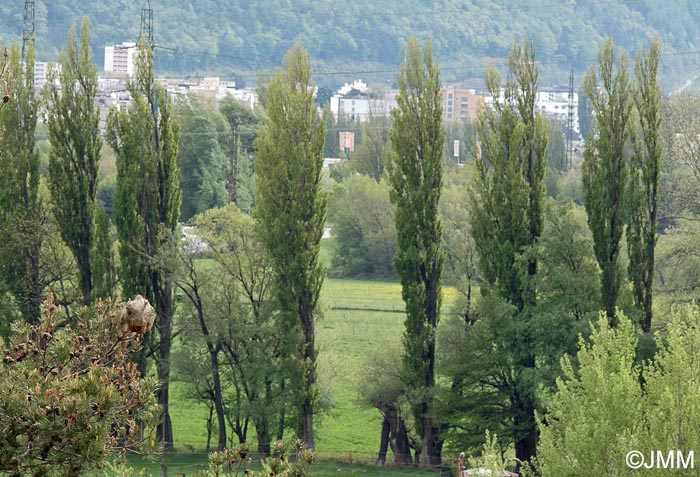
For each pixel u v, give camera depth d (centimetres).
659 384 6025
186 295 12912
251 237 12644
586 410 6022
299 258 12194
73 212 13112
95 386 3409
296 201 12244
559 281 11412
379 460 12531
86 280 13150
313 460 4028
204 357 12850
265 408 12169
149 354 12631
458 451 11394
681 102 18375
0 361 3603
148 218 12912
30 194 13288
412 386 12081
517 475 8956
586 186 12112
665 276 14050
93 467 3428
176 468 11588
